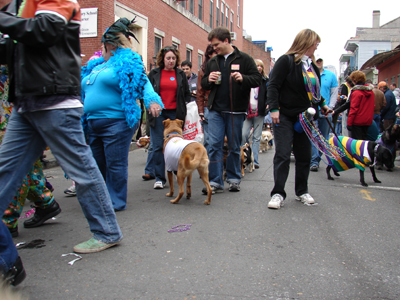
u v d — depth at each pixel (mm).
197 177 6094
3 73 3135
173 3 16281
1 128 3219
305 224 3418
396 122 8875
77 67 2408
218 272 2404
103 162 4113
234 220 3541
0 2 2613
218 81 4500
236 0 28172
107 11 11281
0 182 2389
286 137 4031
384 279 2312
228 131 4742
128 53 3684
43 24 2053
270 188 5043
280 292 2141
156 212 3842
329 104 6887
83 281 2275
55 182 5648
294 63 3928
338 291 2156
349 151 5352
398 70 22844
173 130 4535
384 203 4211
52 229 3311
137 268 2465
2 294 1638
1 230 2000
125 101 3627
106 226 2764
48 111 2350
